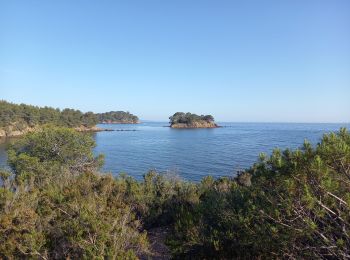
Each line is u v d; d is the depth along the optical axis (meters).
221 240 7.40
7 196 7.55
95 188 10.38
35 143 23.03
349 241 5.06
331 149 5.14
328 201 5.20
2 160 41.72
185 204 11.51
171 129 165.75
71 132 23.89
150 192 11.87
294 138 86.62
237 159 46.59
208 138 94.88
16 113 99.69
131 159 49.00
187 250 7.53
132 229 7.45
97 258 5.50
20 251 6.31
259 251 6.85
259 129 162.12
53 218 7.19
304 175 5.22
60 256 6.35
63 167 20.12
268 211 5.74
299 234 5.21
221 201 8.21
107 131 140.88
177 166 40.91
